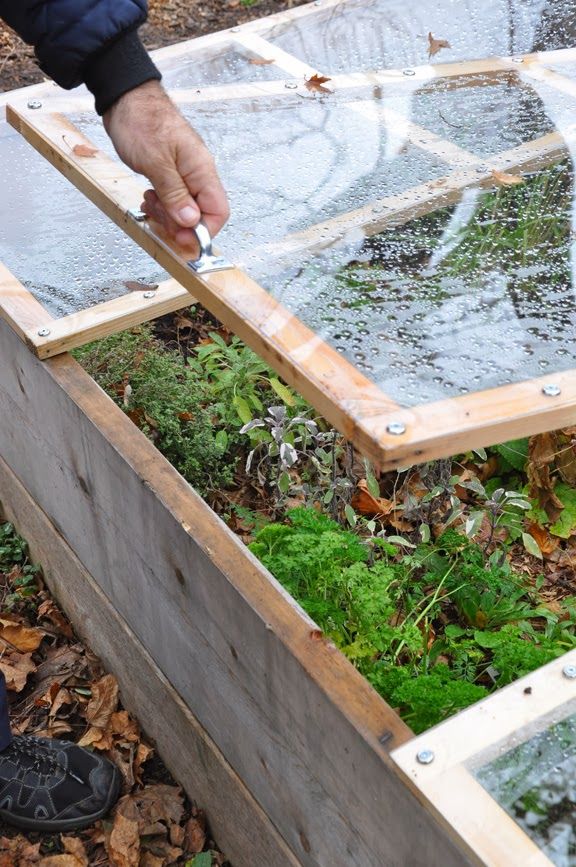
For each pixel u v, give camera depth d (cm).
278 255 146
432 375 121
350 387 118
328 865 157
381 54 223
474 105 196
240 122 192
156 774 211
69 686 224
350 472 211
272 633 142
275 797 165
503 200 161
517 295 137
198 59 230
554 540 221
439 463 209
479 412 115
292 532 181
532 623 203
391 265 144
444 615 198
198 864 190
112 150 180
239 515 215
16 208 214
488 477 234
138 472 168
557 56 213
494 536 219
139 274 204
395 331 129
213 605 159
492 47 221
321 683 134
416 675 178
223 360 254
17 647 231
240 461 233
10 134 227
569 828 109
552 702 122
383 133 186
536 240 150
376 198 163
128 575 192
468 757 116
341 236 151
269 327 129
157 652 194
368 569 176
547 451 217
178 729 195
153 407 220
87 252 207
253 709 159
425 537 204
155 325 267
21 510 244
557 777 114
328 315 132
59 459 203
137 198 159
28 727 215
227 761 180
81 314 194
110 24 139
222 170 174
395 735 126
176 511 161
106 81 143
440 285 139
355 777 133
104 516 191
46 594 246
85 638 232
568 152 175
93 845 196
